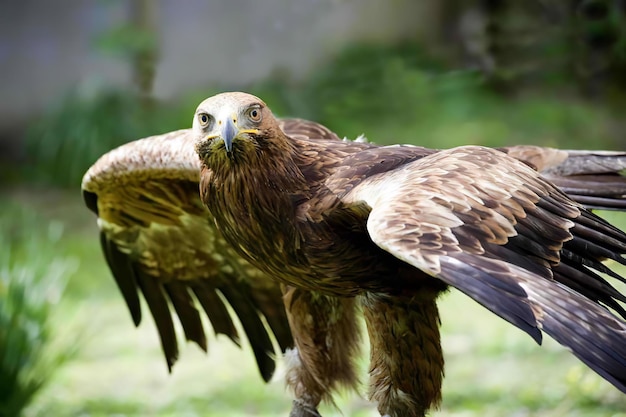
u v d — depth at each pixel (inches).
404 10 951.0
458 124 853.8
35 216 802.8
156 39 934.4
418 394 314.2
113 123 901.8
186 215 374.0
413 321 309.1
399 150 298.5
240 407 497.4
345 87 906.7
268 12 943.0
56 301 508.1
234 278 392.8
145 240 390.9
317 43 942.4
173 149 339.6
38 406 499.8
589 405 458.3
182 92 934.4
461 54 924.6
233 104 281.0
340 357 343.9
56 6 950.4
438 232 237.0
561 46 893.2
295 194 286.7
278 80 928.3
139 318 405.7
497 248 242.7
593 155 341.4
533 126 844.0
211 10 945.5
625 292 466.6
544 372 505.0
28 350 470.3
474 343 553.9
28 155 916.0
